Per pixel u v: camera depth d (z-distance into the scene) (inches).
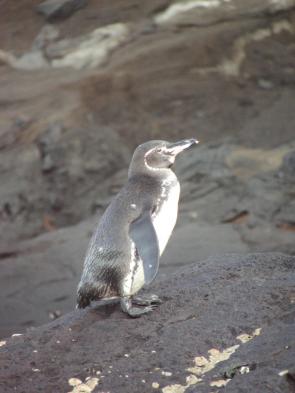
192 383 576.4
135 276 637.9
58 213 2137.1
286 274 722.2
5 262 1642.5
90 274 645.3
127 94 2583.7
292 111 2461.9
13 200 2148.1
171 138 2444.6
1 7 1814.7
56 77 2556.6
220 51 2723.9
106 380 588.4
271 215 1705.2
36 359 625.9
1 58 2459.4
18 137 2378.2
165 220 646.5
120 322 660.7
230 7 2448.3
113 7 2032.5
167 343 624.1
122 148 2298.2
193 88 2645.2
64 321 684.7
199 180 1932.8
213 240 1595.7
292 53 2770.7
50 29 2028.8
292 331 613.6
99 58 2598.4
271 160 2001.7
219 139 2330.2
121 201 652.7
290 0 2687.0
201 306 675.4
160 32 2485.2
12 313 1403.8
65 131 2333.9
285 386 544.1
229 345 616.7
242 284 702.5
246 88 2664.9
